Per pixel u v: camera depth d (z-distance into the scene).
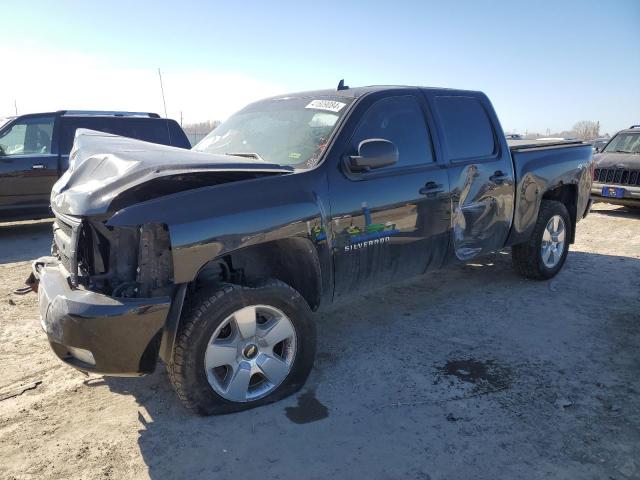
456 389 3.40
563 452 2.75
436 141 4.25
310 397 3.32
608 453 2.74
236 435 2.92
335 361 3.82
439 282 5.69
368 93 3.90
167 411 3.17
